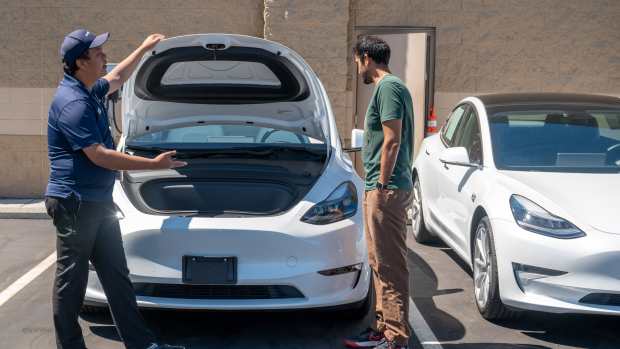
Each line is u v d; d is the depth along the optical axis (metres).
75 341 4.30
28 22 9.48
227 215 4.70
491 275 5.24
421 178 7.53
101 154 4.07
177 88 6.23
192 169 5.26
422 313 5.59
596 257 4.76
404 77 9.67
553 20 9.62
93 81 4.20
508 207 5.20
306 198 4.85
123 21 9.48
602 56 9.66
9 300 5.81
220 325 5.25
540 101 6.54
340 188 5.01
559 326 5.32
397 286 4.55
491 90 9.73
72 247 4.17
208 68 6.15
